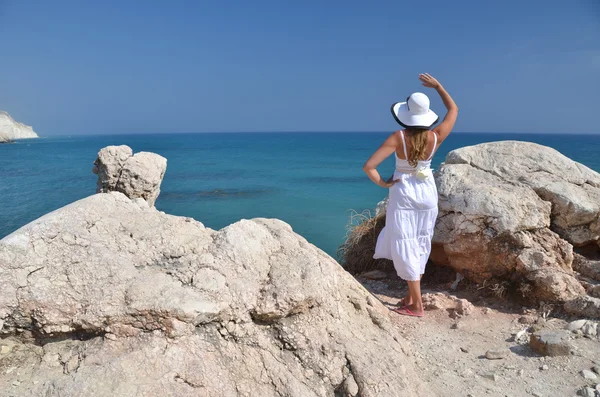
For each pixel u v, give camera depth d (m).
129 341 2.99
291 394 3.10
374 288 6.35
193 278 3.30
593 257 6.21
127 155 5.98
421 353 4.38
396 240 4.96
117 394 2.66
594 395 3.57
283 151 68.31
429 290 6.14
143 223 3.74
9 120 150.38
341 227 14.71
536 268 5.43
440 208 6.26
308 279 3.64
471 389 3.76
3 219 16.56
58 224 3.32
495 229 5.71
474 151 7.01
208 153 62.78
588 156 50.22
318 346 3.43
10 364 2.96
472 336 4.76
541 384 3.81
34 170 36.06
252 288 3.44
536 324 4.86
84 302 3.02
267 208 18.70
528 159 6.76
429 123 4.64
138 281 3.14
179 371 2.90
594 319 4.75
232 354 3.20
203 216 17.36
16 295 2.95
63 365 2.94
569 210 6.05
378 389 3.22
